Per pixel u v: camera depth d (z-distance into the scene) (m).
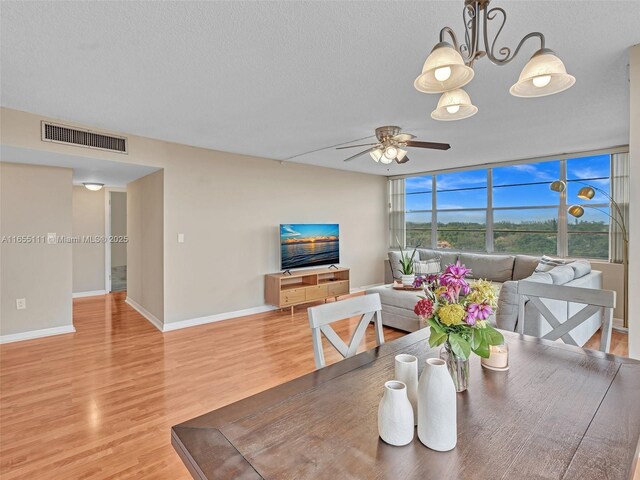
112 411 2.43
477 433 0.99
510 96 2.80
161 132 3.83
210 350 3.62
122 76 2.42
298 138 4.08
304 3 1.64
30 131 3.22
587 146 4.55
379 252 7.20
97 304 5.71
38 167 4.05
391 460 0.89
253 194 5.16
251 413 1.11
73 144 3.50
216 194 4.76
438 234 6.73
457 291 1.15
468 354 1.09
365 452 0.92
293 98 2.84
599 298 1.87
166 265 4.32
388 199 7.32
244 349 3.65
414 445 0.95
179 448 0.98
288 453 0.92
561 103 2.97
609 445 0.93
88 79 2.46
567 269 3.58
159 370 3.12
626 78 2.46
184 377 2.97
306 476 0.83
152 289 4.67
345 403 1.17
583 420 1.05
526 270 5.14
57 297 4.18
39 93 2.72
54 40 1.95
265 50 2.08
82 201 6.35
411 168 6.31
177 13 1.71
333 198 6.30
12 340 3.90
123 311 5.25
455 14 1.72
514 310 3.03
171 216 4.35
